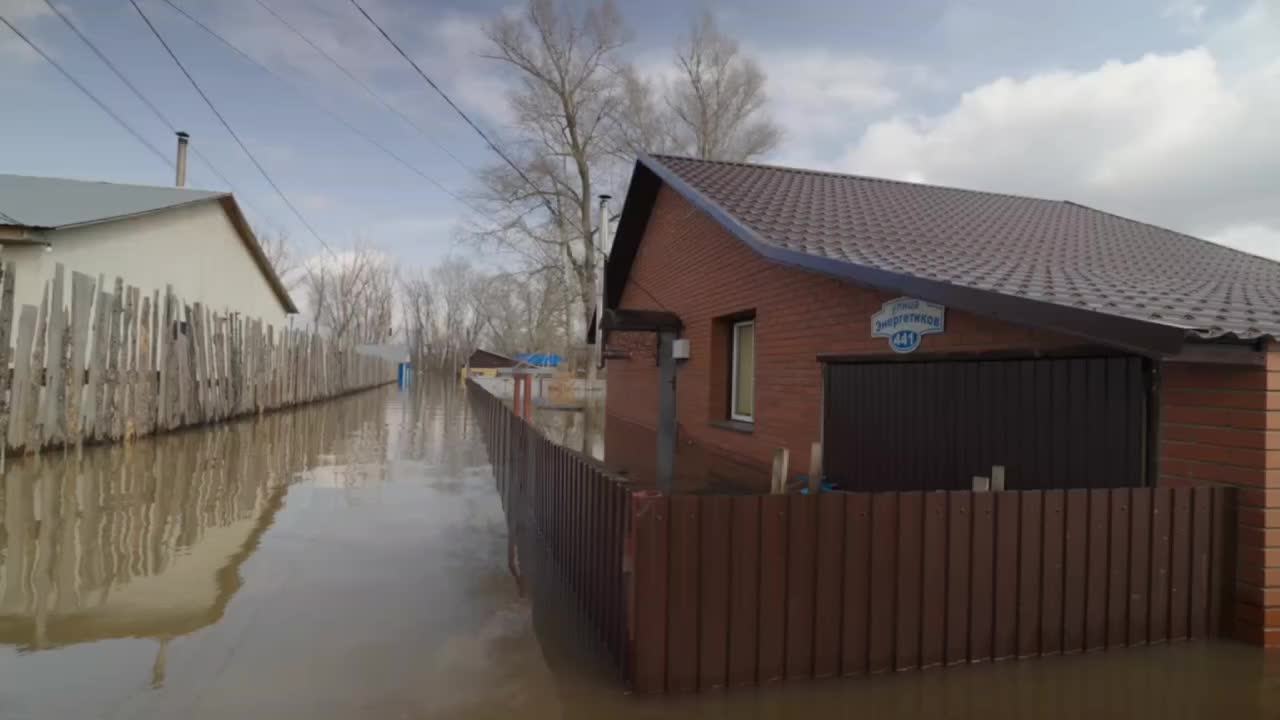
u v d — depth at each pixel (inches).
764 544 116.6
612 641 128.3
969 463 191.2
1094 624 130.4
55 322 303.3
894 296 219.6
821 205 328.5
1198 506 135.3
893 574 121.4
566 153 1185.4
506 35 1100.5
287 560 188.4
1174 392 145.0
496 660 129.2
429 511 253.0
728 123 1347.2
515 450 262.7
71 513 224.7
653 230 462.3
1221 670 123.6
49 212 464.4
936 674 120.7
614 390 561.6
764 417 301.1
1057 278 194.9
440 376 2684.5
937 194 404.2
